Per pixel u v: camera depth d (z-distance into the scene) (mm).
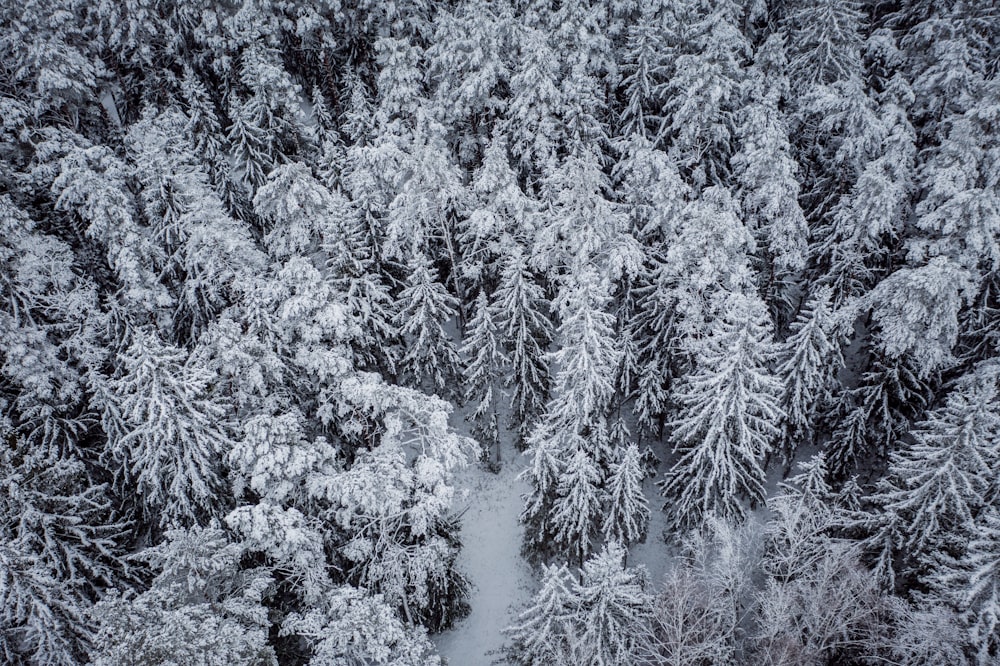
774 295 30828
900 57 38125
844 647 20578
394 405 20562
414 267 27922
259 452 18406
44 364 22438
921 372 25188
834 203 33250
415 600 21625
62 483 19531
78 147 26719
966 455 18094
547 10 36062
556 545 25797
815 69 37406
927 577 18641
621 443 26703
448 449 20688
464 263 30438
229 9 39938
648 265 29438
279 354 22766
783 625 19500
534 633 19094
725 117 34156
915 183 30750
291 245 25891
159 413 19156
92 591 19984
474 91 32781
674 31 36531
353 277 26203
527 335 27797
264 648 15641
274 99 34750
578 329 23016
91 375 23734
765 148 27922
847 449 26969
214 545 16688
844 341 29328
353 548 20812
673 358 28031
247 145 33438
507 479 31406
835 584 20344
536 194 33438
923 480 19188
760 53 37906
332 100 42062
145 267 25234
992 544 16203
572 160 28844
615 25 38219
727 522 23234
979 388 23609
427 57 35812
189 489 20266
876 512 21453
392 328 27531
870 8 47188
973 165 26016
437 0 44594
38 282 23469
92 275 27234
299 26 38688
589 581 19578
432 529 23406
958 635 16672
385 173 29594
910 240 28156
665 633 20547
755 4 41719
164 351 19203
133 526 23797
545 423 25156
